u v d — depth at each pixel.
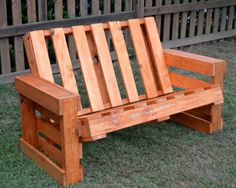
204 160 2.92
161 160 2.91
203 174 2.75
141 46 3.37
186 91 3.11
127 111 2.69
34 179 2.65
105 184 2.62
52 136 2.70
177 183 2.64
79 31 3.10
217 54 5.83
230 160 2.92
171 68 5.02
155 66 3.43
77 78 4.71
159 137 3.26
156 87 3.45
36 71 2.91
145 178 2.69
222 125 3.42
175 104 2.93
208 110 3.30
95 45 3.15
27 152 2.92
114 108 3.10
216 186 2.62
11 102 3.97
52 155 2.75
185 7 5.98
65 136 2.49
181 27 6.11
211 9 6.34
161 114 2.86
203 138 3.24
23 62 4.60
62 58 3.00
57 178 2.62
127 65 3.28
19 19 4.45
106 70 3.17
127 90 3.24
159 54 3.45
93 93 3.07
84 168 2.79
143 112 2.76
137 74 4.84
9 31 4.37
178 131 3.37
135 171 2.77
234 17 6.73
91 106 3.04
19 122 3.52
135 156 2.96
